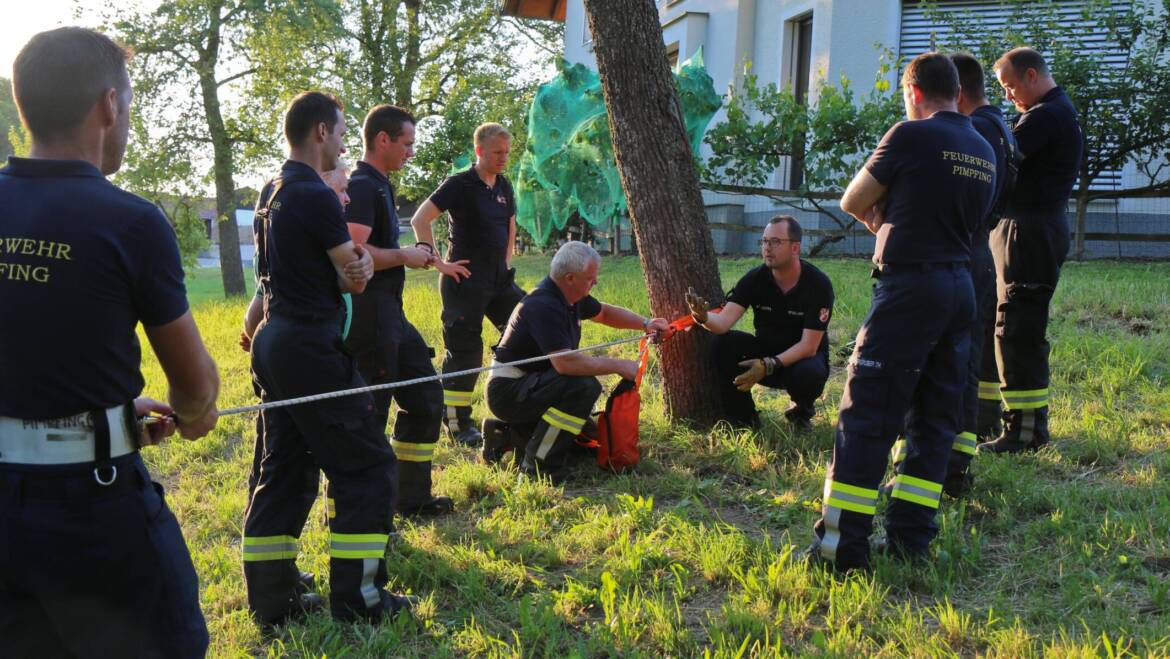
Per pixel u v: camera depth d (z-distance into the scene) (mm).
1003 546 3869
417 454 4539
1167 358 6355
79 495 1994
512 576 3781
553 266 5043
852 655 2990
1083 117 10945
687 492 4672
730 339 5551
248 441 6113
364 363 4316
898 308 3523
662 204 5453
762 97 13398
